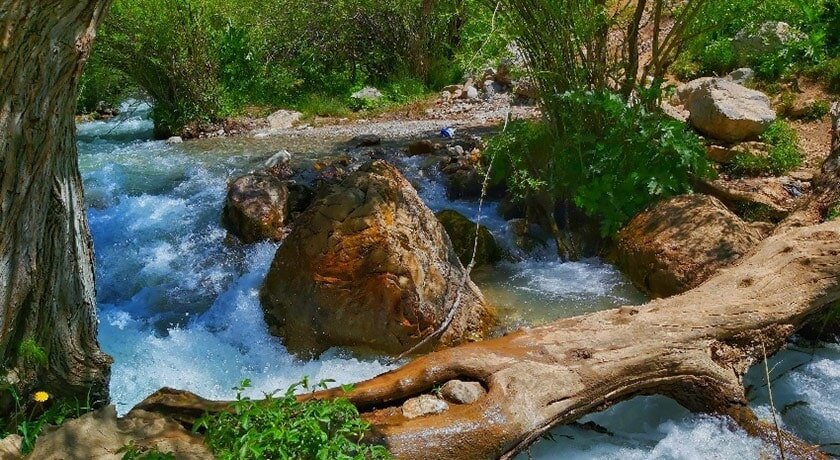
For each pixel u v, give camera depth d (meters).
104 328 4.96
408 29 12.23
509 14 5.76
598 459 3.60
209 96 10.40
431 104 11.01
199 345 4.77
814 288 4.24
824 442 3.78
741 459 3.57
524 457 3.58
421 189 6.93
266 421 2.87
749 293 4.21
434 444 3.16
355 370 4.37
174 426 3.11
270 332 4.82
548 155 6.14
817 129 7.34
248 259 5.72
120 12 9.71
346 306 4.54
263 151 8.38
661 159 5.89
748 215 5.86
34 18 2.66
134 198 6.75
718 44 8.77
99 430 2.90
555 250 6.03
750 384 4.26
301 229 4.85
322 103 11.18
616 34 8.27
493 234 6.09
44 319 3.21
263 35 12.17
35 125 2.88
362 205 4.71
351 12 12.43
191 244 5.99
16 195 2.91
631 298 5.18
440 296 4.64
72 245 3.28
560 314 4.98
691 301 4.19
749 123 6.75
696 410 3.88
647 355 3.72
